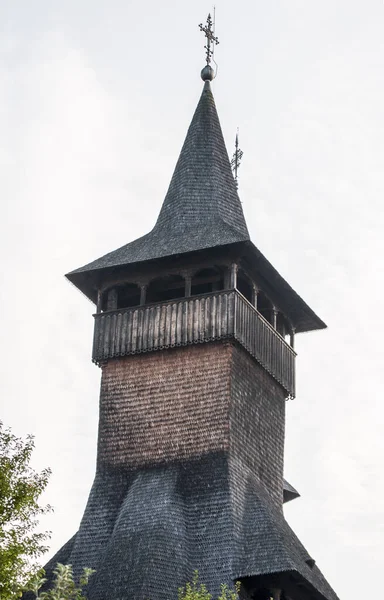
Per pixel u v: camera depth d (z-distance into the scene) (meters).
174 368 60.53
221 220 63.69
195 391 59.69
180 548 55.62
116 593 53.25
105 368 61.94
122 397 61.12
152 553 54.72
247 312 60.84
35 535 42.50
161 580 53.78
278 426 63.00
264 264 61.31
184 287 63.19
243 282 63.03
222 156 67.56
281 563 54.22
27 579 41.72
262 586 55.16
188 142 67.88
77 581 56.59
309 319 66.25
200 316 60.34
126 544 55.81
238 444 58.97
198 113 69.00
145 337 61.22
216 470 57.84
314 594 57.41
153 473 59.03
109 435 60.75
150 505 57.44
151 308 61.66
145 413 60.38
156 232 64.50
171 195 66.19
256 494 58.25
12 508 42.41
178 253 60.84
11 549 41.47
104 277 63.31
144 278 62.38
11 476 42.84
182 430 59.34
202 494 57.56
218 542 55.84
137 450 59.94
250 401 60.62
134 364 61.47
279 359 63.66
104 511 59.03
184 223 64.25
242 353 60.50
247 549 55.50
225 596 50.44
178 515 56.91
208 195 65.50
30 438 43.97
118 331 62.00
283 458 62.94
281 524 58.59
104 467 60.22
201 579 54.78
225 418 58.62
